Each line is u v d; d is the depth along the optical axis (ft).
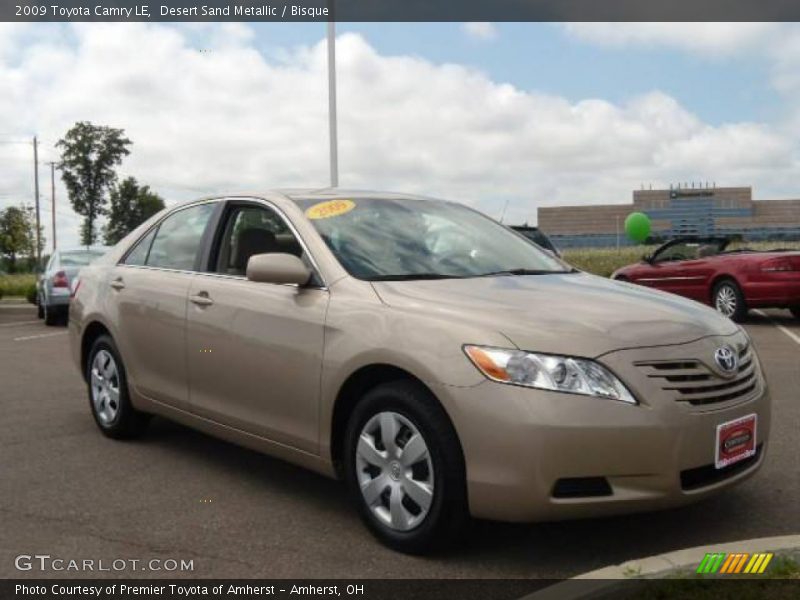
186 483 16.31
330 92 57.57
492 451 11.50
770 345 35.29
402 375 12.90
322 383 13.67
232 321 15.56
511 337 11.84
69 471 17.16
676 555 11.45
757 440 13.00
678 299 14.61
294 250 15.26
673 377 11.91
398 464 12.64
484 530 13.56
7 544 13.28
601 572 11.11
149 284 18.16
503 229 17.97
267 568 12.27
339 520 14.23
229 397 15.76
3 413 22.85
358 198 16.78
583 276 16.03
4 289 94.63
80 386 27.20
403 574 11.99
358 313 13.39
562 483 11.41
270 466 17.47
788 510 14.40
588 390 11.44
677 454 11.62
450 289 13.56
